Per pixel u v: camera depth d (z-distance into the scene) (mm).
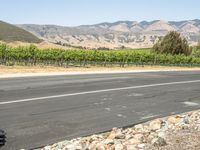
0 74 26516
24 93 16688
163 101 16688
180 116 12656
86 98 16219
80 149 8531
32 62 44438
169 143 8141
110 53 52875
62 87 19609
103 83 22656
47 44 152375
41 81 22203
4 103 13969
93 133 10406
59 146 8891
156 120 11828
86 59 50281
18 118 11633
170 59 65250
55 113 12695
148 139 8922
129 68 49250
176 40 84875
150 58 60438
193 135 8773
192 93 20047
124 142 8922
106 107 14367
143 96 17891
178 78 29594
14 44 160000
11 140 9289
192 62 71312
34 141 9328
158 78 28562
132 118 12617
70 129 10695
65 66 45906
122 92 18859
